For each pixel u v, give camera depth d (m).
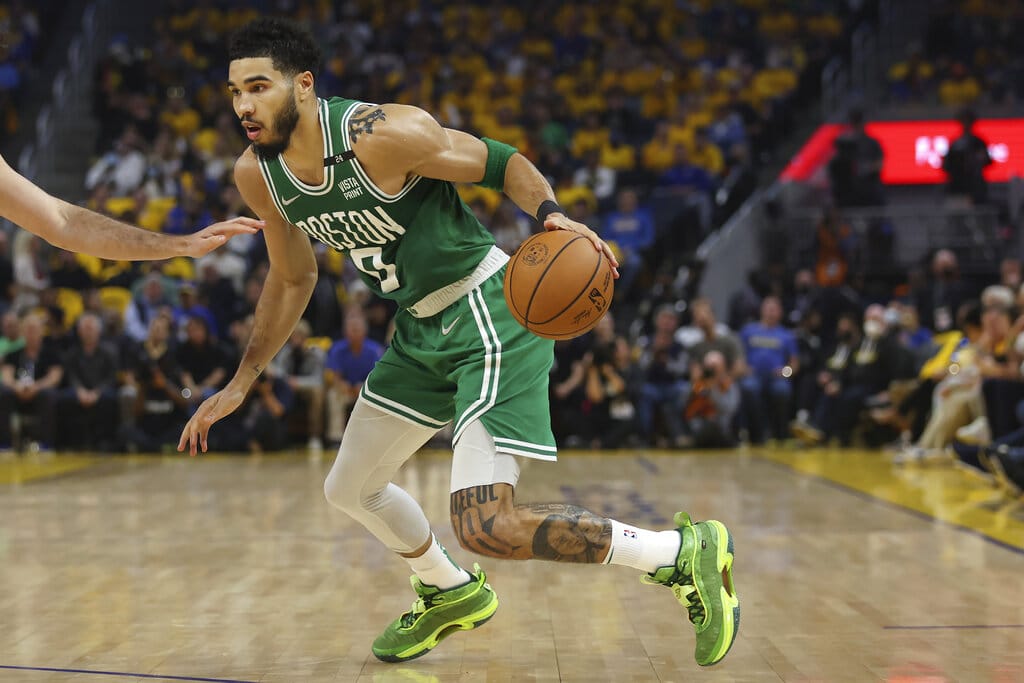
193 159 19.66
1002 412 10.62
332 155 3.84
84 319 15.05
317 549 7.02
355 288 16.11
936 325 16.08
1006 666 4.24
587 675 4.16
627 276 17.92
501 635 4.79
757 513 8.63
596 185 19.58
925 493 9.95
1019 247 18.52
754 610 5.26
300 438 15.25
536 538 3.82
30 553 6.92
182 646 4.59
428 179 4.05
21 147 21.98
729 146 21.08
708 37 24.22
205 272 16.28
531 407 3.96
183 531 7.82
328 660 4.38
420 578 4.38
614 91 21.72
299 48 3.80
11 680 4.06
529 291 3.73
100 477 11.66
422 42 23.72
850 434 15.12
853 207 19.31
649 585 5.83
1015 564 6.45
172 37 23.64
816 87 22.56
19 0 23.66
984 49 23.00
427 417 4.26
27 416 14.84
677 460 13.45
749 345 15.80
